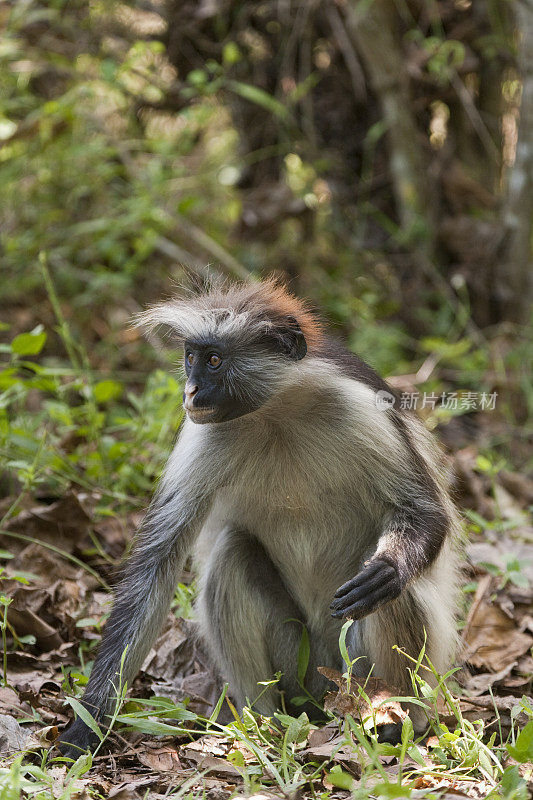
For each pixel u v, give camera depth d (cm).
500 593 1099
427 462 908
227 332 844
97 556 1125
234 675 901
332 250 1873
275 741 791
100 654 834
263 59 1841
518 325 1762
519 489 1414
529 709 775
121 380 1600
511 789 667
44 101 1841
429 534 842
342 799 694
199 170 1891
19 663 924
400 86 1755
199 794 704
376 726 834
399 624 844
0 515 1144
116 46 1855
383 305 1803
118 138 1875
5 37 1791
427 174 1811
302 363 852
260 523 900
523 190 1723
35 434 1309
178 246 1820
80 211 1797
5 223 1777
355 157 1869
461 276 1784
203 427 877
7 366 1305
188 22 1816
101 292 1712
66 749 783
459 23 1775
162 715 813
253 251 1831
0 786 668
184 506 870
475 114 1756
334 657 926
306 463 866
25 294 1702
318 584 909
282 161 1873
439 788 683
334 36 1811
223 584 898
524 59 1677
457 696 902
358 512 892
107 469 1237
